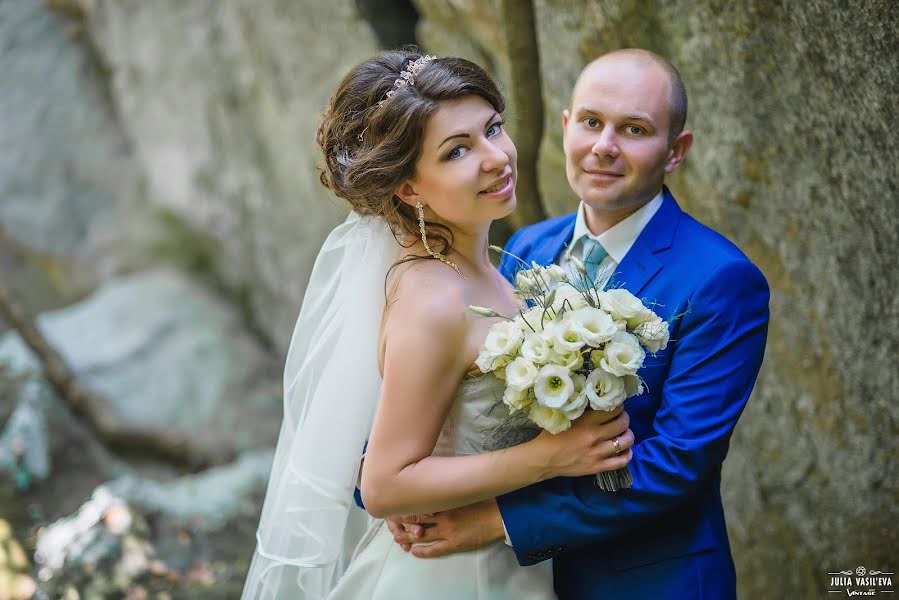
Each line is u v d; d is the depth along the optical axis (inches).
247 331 243.8
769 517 125.8
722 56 106.1
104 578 168.7
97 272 262.2
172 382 225.5
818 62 96.0
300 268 218.1
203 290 251.4
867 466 111.2
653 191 86.7
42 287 267.1
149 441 215.3
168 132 245.9
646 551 84.8
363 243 85.7
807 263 109.1
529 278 77.7
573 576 88.1
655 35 113.7
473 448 81.5
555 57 128.1
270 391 229.3
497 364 73.6
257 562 91.5
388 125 78.0
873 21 87.7
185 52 226.5
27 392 213.2
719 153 113.1
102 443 215.8
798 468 120.4
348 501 86.8
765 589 129.0
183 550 175.9
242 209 230.8
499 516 82.7
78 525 178.1
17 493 195.2
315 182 199.9
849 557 116.6
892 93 89.4
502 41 134.6
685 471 78.3
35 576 170.2
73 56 272.8
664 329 74.1
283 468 91.7
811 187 104.3
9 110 270.1
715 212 118.4
